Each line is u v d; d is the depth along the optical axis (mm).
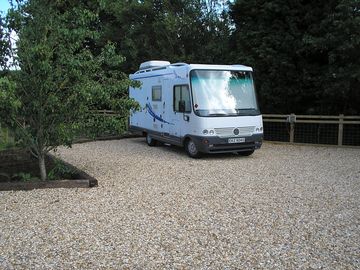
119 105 9133
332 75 15812
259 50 17188
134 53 24516
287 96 17656
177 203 7281
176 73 13281
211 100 12398
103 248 5156
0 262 4738
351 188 8500
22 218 6379
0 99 7574
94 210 6820
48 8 8703
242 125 12438
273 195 7871
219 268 4586
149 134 15797
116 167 11086
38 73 8305
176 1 24734
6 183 8164
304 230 5828
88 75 8867
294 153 14047
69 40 8602
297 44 16844
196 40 24484
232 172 10320
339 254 4973
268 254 4969
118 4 25016
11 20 8445
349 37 15039
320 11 16688
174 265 4668
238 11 18891
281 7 16906
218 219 6332
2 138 9531
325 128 16844
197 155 12586
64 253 5000
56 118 8766
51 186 8367
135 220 6281
